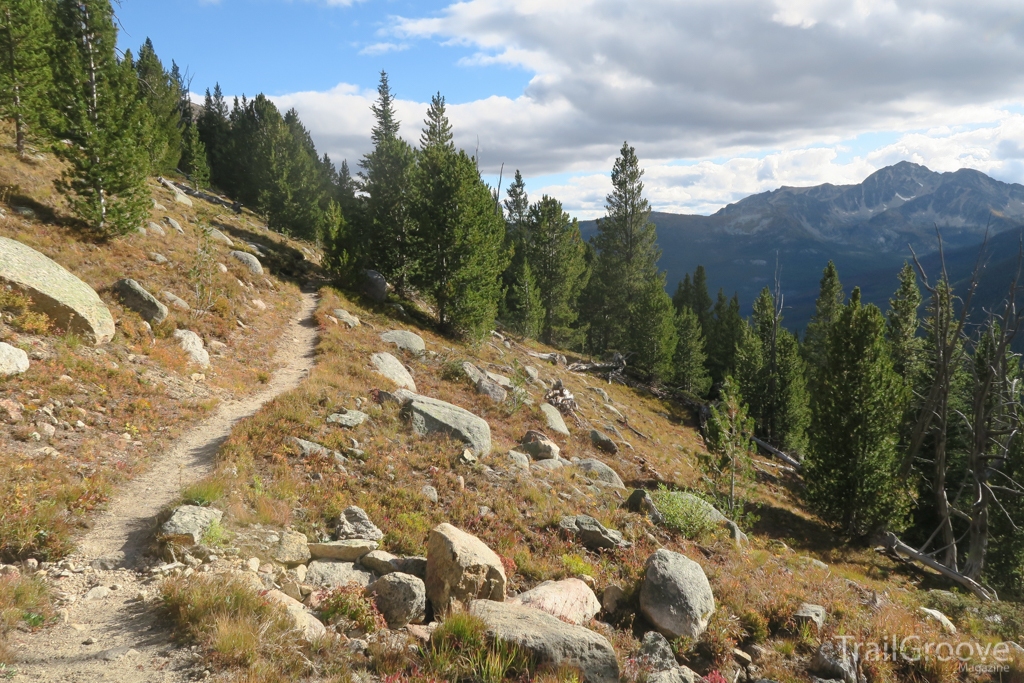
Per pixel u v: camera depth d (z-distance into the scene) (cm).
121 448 1401
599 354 7475
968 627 1648
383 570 1112
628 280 7225
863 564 2720
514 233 7019
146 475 1314
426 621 1003
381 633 902
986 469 3269
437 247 4034
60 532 987
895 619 1387
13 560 912
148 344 2050
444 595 1015
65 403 1467
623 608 1253
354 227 4934
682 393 6506
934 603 1886
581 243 7375
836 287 7188
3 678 653
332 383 2241
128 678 674
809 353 7312
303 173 6706
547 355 5206
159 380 1873
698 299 10500
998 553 3497
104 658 708
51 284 1811
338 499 1398
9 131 3312
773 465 4631
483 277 4166
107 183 2653
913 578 2753
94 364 1714
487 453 2056
